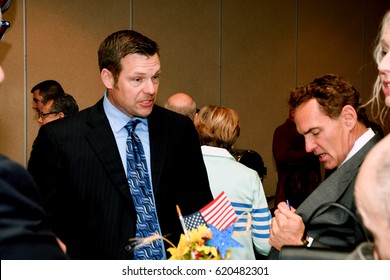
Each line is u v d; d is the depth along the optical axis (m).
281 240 1.43
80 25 4.49
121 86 1.68
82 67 4.52
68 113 3.32
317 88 1.55
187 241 1.22
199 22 5.15
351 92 1.54
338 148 1.54
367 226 0.74
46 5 4.34
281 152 4.00
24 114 4.28
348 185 1.43
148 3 4.83
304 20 5.97
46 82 3.38
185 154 1.85
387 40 1.12
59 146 1.69
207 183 1.91
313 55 6.08
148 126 1.80
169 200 1.76
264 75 5.64
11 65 4.22
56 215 1.69
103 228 1.66
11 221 0.82
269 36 5.67
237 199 2.08
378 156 0.74
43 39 4.33
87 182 1.67
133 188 1.70
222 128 2.18
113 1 4.65
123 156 1.75
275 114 5.74
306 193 3.94
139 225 1.67
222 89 5.32
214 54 5.27
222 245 1.31
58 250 0.89
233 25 5.39
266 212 2.12
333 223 1.40
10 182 0.83
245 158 2.93
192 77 5.12
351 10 6.45
